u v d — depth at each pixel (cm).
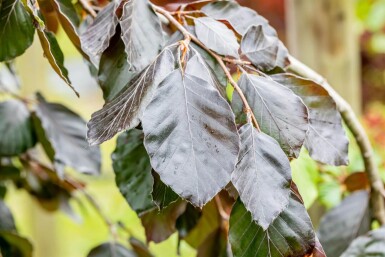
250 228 59
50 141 83
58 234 196
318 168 97
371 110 258
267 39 65
